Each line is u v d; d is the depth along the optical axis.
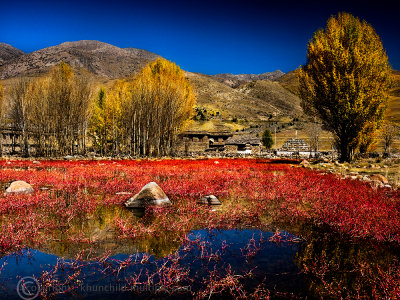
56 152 33.69
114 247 4.85
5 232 5.30
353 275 3.81
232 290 3.38
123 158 30.27
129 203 8.02
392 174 14.43
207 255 4.49
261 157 38.59
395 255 4.57
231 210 7.32
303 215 6.96
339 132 23.22
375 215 6.45
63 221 6.37
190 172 15.93
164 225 6.10
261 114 143.00
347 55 21.02
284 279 3.68
